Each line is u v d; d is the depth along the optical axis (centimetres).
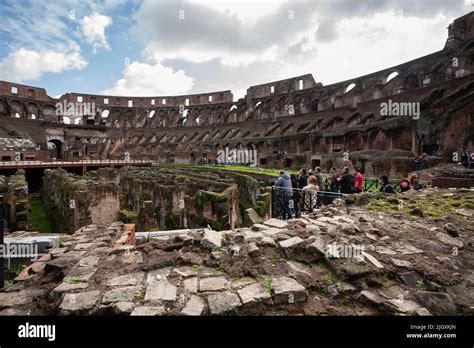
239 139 5041
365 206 858
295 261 460
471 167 1731
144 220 1317
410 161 2144
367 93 4425
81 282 394
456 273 433
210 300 349
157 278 405
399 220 697
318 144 3769
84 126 6638
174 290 374
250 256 458
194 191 1628
